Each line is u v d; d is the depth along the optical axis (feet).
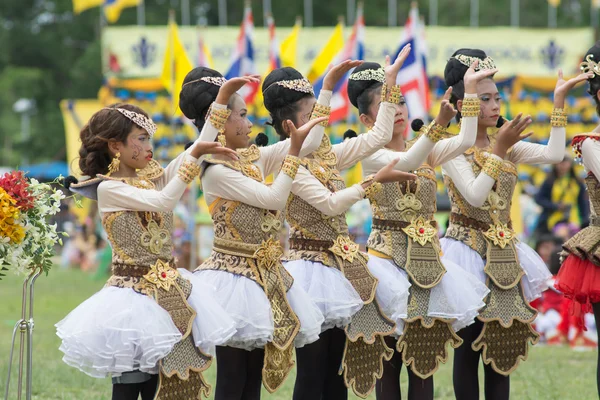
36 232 41.04
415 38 110.73
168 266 39.70
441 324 47.01
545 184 106.42
